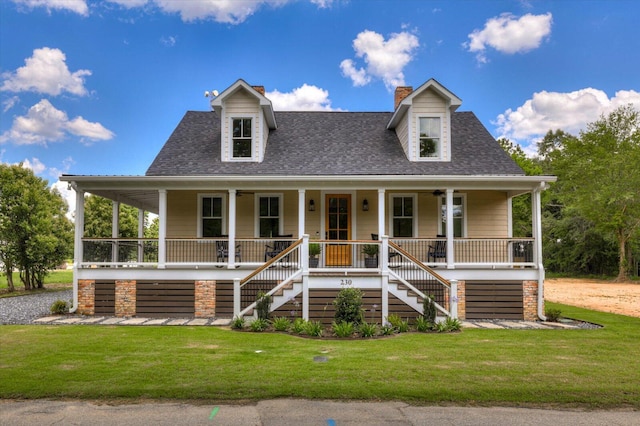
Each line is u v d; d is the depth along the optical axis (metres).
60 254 21.59
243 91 14.49
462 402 5.04
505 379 5.86
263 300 10.51
